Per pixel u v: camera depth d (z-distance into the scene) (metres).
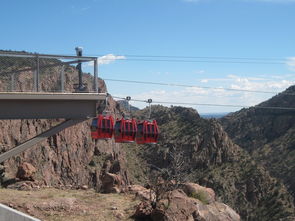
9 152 18.80
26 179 29.70
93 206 19.92
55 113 19.31
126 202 21.03
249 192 132.62
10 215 11.20
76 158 104.81
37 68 18.94
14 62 31.06
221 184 134.25
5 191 22.77
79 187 27.02
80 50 19.97
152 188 19.81
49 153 90.44
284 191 129.62
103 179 25.09
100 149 118.12
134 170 133.75
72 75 30.69
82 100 19.92
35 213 18.06
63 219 17.53
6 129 73.06
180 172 20.70
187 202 18.36
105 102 24.30
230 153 149.50
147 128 25.42
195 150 149.88
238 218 20.75
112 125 23.84
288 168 185.88
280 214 119.44
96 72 20.22
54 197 21.25
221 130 156.38
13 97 17.95
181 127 167.12
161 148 149.12
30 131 80.00
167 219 17.19
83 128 115.75
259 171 138.50
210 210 19.44
